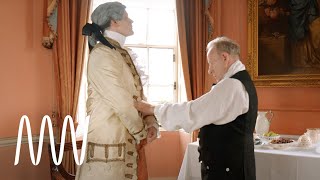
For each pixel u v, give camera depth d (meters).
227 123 1.48
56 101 3.17
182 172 2.42
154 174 3.84
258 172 2.14
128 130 1.37
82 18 3.18
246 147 1.49
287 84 3.24
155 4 3.85
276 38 3.30
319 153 2.07
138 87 1.46
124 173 1.38
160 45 3.97
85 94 3.52
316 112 3.17
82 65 3.21
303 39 3.17
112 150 1.36
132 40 3.91
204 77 3.51
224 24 3.55
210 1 3.43
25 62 3.03
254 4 3.39
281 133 3.32
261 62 3.38
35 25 3.09
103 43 1.38
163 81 3.99
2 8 2.88
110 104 1.32
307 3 3.14
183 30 3.51
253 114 1.53
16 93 2.97
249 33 3.42
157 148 3.85
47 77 3.18
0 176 2.83
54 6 3.03
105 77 1.31
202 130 1.60
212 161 1.52
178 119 1.45
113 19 1.44
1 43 2.87
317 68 3.11
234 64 1.55
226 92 1.44
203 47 3.52
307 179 1.98
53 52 3.11
